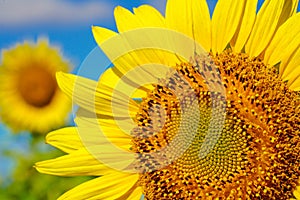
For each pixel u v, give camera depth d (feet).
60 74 2.90
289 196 2.74
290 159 2.74
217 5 2.82
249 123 2.77
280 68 2.79
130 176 2.89
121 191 2.88
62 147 2.90
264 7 2.80
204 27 2.83
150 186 2.85
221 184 2.78
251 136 2.77
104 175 2.89
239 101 2.78
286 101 2.77
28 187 4.04
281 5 2.79
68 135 2.90
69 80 2.90
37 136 4.50
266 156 2.75
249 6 2.81
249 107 2.78
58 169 2.88
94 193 2.89
